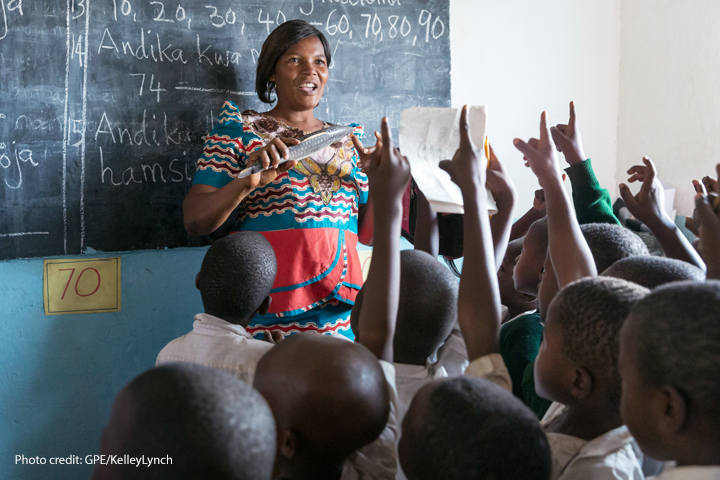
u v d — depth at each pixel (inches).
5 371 69.3
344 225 70.4
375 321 31.6
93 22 70.6
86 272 72.1
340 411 25.5
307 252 67.0
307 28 71.3
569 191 97.0
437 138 34.7
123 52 72.2
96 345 73.0
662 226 46.6
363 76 85.0
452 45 90.4
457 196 33.9
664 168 96.6
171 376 20.8
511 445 21.2
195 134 76.2
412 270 35.8
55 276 70.7
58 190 70.3
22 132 68.5
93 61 70.9
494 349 31.1
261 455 20.6
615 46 101.6
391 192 31.3
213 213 61.1
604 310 26.6
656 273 32.6
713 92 88.1
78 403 72.5
